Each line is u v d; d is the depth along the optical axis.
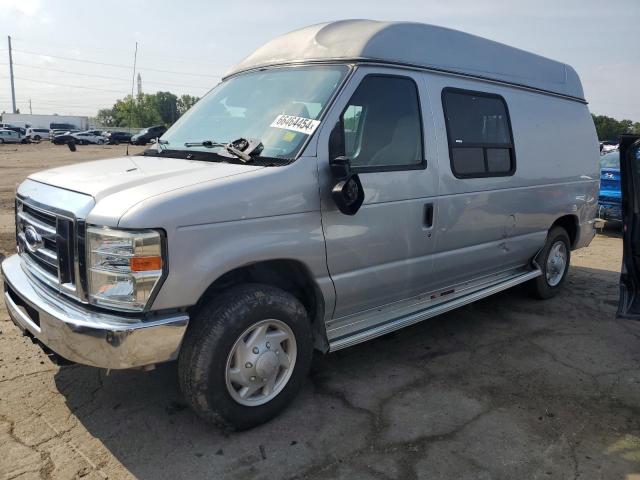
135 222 2.75
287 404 3.50
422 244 4.16
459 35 4.66
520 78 5.25
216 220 2.97
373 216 3.74
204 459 3.06
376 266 3.86
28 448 3.12
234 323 3.10
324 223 3.45
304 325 3.46
